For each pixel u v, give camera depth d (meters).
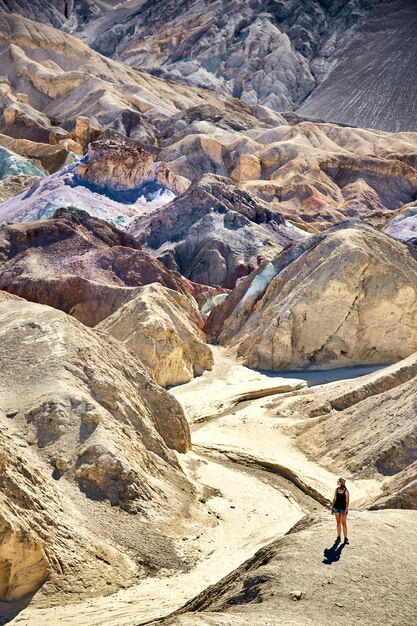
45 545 21.52
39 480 23.98
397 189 133.75
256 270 67.25
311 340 56.00
